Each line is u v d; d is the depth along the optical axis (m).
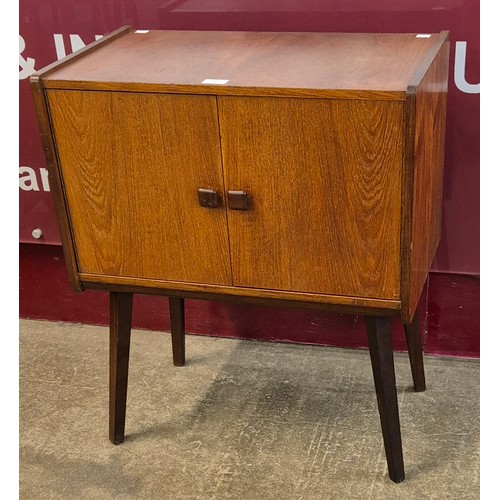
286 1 1.84
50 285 2.30
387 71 1.48
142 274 1.68
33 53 2.04
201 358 2.14
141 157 1.57
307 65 1.55
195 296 1.67
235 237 1.58
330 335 2.13
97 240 1.67
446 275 1.98
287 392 1.99
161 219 1.61
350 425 1.87
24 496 1.73
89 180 1.62
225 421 1.91
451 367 2.03
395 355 2.09
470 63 1.78
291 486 1.70
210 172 1.54
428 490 1.67
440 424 1.85
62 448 1.86
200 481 1.74
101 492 1.73
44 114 1.58
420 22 1.79
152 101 1.51
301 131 1.45
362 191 1.46
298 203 1.51
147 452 1.83
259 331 2.19
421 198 1.52
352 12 1.81
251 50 1.68
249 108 1.46
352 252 1.52
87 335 2.28
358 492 1.68
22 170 2.16
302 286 1.58
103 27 1.98
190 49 1.71
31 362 2.17
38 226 2.21
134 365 2.12
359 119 1.41
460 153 1.85
